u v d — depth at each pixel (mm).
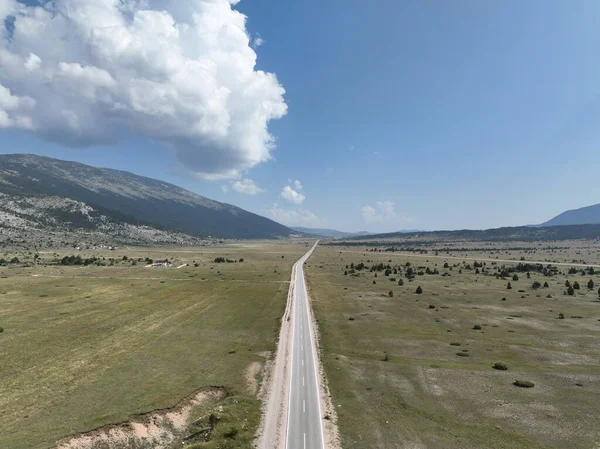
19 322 100000
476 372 70125
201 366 73188
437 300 136875
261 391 62844
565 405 56875
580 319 109188
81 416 53344
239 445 46750
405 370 71250
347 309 123000
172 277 187000
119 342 86812
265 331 97812
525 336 93688
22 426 50500
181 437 51688
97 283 162000
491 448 45719
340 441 47531
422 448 45844
